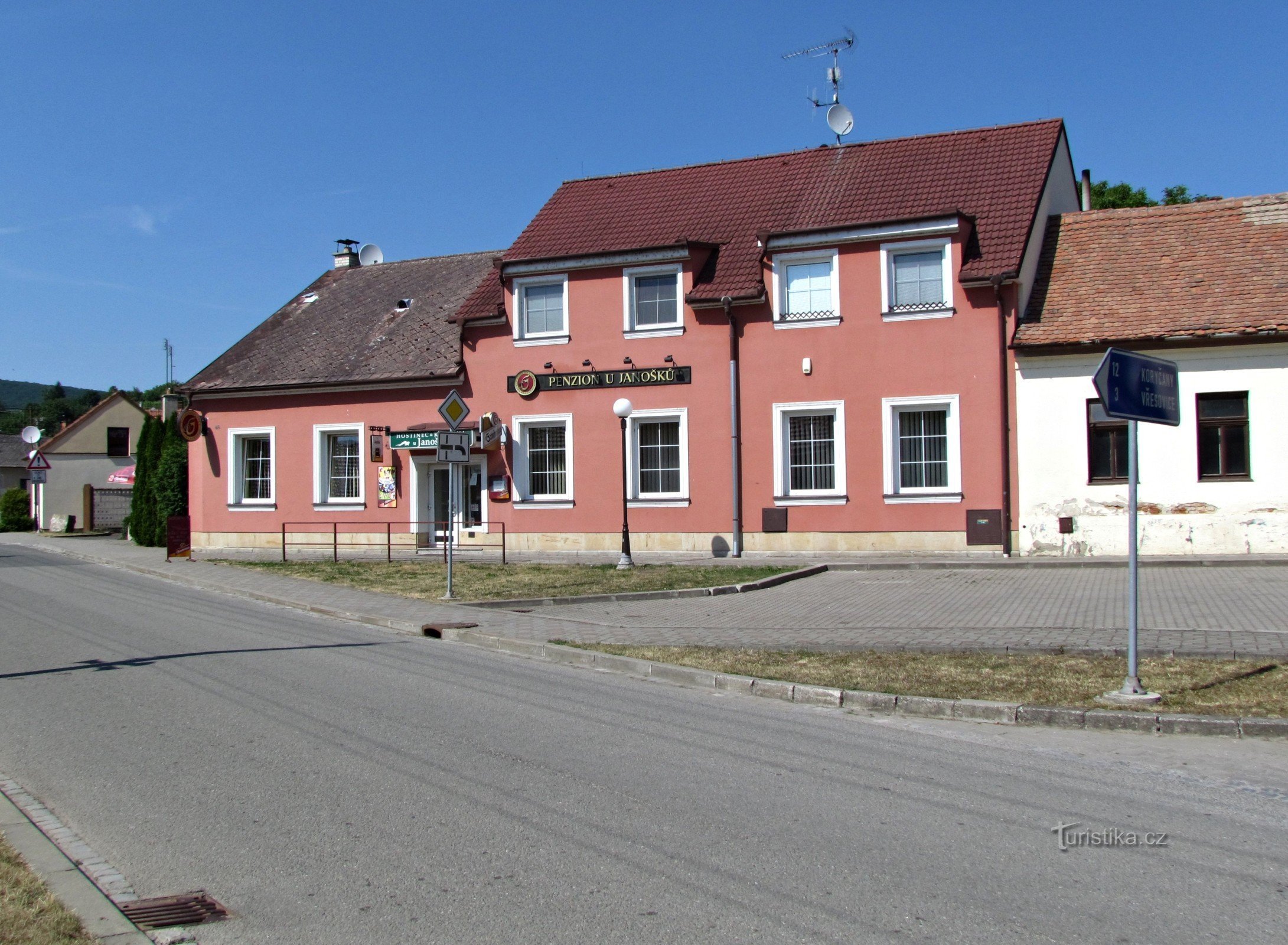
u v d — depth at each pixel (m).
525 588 18.72
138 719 9.05
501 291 26.75
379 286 32.44
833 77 27.88
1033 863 5.61
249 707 9.54
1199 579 16.92
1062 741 8.37
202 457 29.95
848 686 10.09
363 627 15.37
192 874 5.53
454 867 5.59
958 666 10.88
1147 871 5.50
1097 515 20.72
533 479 25.95
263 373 29.38
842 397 22.75
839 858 5.69
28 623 15.16
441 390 26.89
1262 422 19.66
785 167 26.55
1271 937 4.70
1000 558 20.84
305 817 6.43
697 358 24.05
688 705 9.86
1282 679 9.70
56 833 6.18
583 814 6.47
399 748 8.09
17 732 8.58
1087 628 12.73
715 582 18.70
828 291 23.11
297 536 28.64
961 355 21.81
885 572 20.33
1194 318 20.22
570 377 25.19
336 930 4.83
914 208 23.27
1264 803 6.70
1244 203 22.61
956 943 4.62
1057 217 24.14
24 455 61.03
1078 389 20.95
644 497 24.50
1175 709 8.84
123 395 48.50
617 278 24.80
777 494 23.27
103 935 4.67
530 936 4.73
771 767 7.58
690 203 26.41
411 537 27.30
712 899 5.13
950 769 7.52
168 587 20.72
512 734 8.57
